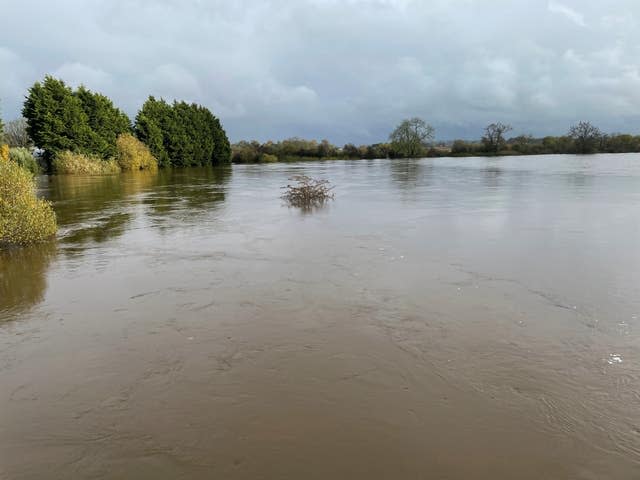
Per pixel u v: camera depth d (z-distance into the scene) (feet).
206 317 15.53
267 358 12.48
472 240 26.16
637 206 38.32
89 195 58.44
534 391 10.58
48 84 95.71
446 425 9.39
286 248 25.34
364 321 14.83
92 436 9.29
